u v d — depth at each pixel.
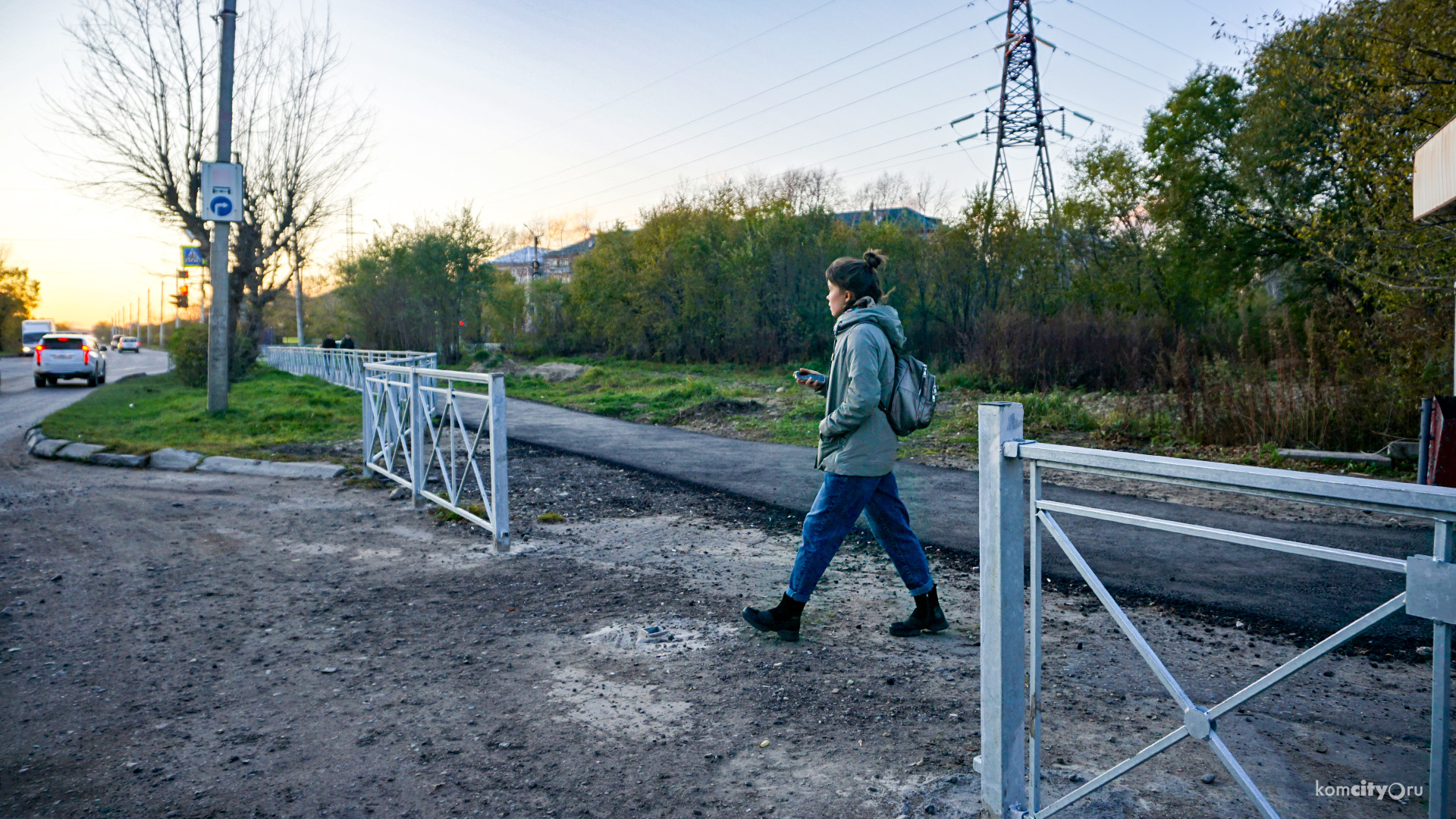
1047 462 1.80
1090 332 16.47
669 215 31.88
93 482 7.83
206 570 4.96
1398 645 3.60
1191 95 18.64
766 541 5.68
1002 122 32.75
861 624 3.96
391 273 32.25
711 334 28.91
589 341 36.34
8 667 3.46
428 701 3.13
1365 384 9.05
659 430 12.62
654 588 4.56
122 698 3.17
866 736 2.78
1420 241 8.69
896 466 8.83
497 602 4.34
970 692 3.14
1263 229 16.61
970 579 4.75
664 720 2.95
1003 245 21.09
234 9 13.02
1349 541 5.57
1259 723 2.83
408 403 7.02
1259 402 9.75
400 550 5.45
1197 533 1.51
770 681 3.28
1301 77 12.94
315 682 3.31
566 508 6.77
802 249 25.94
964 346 19.73
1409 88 8.66
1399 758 2.56
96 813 2.37
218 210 13.05
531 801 2.42
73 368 24.16
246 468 8.48
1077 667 3.38
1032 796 1.96
